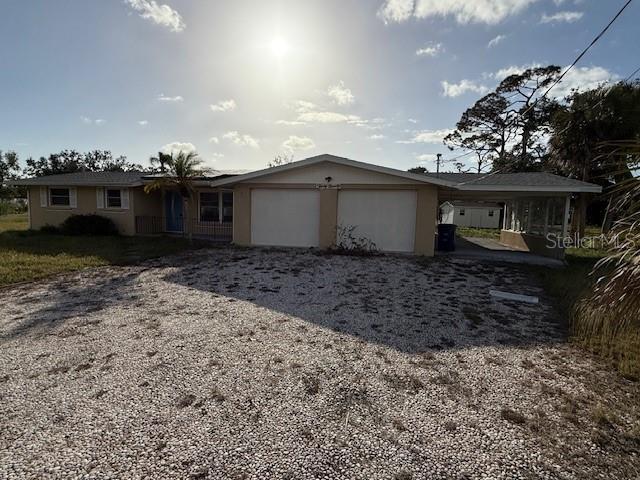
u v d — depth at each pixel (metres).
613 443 2.62
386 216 11.09
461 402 3.12
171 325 4.84
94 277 7.67
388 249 11.15
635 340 4.28
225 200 15.54
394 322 5.16
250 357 3.92
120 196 15.34
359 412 2.95
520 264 10.04
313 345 4.29
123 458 2.36
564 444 2.60
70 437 2.56
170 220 16.48
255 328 4.80
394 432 2.70
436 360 3.95
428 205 10.76
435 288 7.20
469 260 10.44
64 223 15.11
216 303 5.90
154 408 2.94
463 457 2.44
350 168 11.11
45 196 15.98
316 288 6.98
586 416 2.95
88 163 45.47
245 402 3.06
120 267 8.76
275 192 11.80
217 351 4.05
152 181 14.14
